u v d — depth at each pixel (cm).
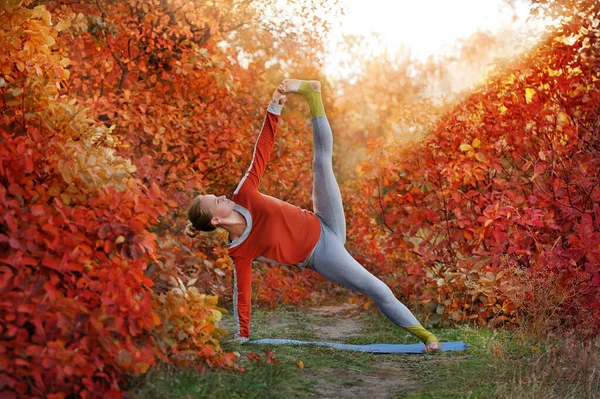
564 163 606
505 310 565
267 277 777
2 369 285
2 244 329
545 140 641
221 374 383
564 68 652
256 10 866
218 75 743
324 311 758
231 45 891
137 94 704
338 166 1384
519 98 662
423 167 673
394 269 762
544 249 577
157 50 764
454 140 671
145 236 351
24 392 293
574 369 405
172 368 367
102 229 335
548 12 665
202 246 710
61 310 304
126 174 387
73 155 357
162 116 698
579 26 654
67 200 355
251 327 620
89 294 321
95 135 430
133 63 730
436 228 674
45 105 400
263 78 898
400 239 694
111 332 329
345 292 888
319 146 483
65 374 291
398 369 448
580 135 634
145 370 323
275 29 889
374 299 488
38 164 360
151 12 718
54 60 451
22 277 303
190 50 729
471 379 408
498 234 580
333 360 466
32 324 312
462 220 638
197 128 727
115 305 318
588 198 580
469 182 677
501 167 624
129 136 686
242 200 462
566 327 519
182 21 753
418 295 664
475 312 602
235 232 466
